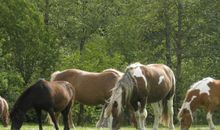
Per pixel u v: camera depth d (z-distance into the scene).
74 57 46.44
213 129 21.12
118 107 18.42
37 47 48.09
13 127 18.94
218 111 47.53
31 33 48.03
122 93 18.73
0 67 47.56
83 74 23.88
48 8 53.75
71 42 53.94
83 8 53.69
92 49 47.12
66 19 53.72
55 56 48.59
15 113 19.03
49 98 19.31
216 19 47.75
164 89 21.48
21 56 48.28
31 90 19.27
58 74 24.31
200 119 47.50
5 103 30.67
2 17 47.56
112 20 52.75
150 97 20.95
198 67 48.41
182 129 20.88
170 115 22.94
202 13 47.91
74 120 47.88
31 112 45.94
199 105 21.16
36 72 48.69
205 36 48.19
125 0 53.94
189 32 48.28
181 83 48.88
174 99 48.50
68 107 20.91
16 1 47.72
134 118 20.89
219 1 47.69
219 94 21.05
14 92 47.06
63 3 53.72
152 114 49.03
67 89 20.55
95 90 23.41
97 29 53.47
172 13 48.81
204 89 21.00
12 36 48.09
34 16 48.22
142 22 48.91
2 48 48.03
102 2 53.53
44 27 48.66
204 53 47.56
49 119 23.48
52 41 48.94
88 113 46.62
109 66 46.31
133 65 20.78
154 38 49.03
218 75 47.81
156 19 48.69
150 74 20.69
